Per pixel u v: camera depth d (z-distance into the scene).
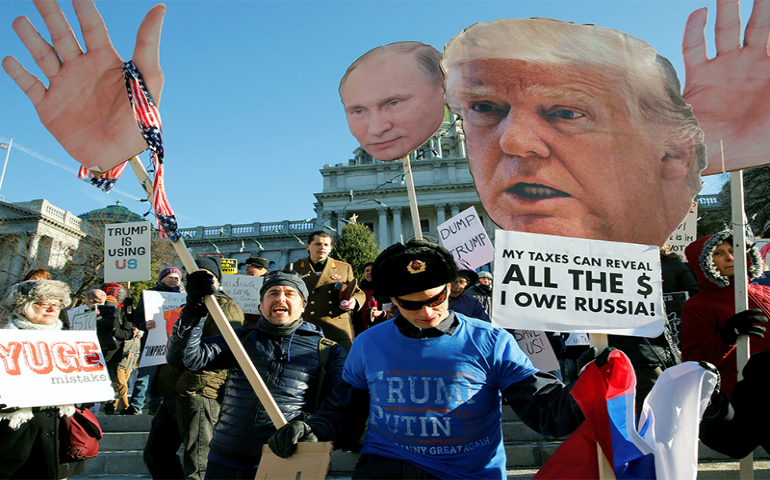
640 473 1.93
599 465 1.86
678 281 4.97
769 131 2.62
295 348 3.00
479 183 2.62
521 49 2.68
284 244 57.06
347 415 2.30
